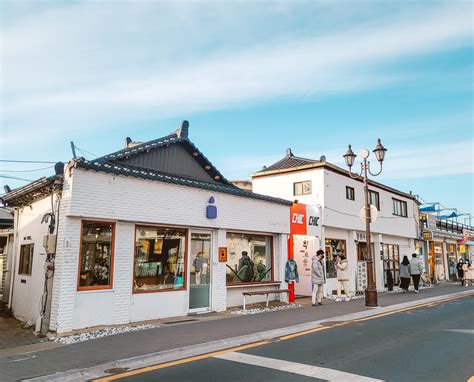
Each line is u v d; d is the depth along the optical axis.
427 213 32.81
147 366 6.61
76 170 9.32
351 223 20.80
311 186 19.16
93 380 5.89
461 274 25.97
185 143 15.48
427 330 9.55
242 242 14.36
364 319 11.41
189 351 7.45
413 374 5.95
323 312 12.42
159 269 11.28
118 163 12.58
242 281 14.12
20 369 6.21
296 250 18.62
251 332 8.95
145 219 10.64
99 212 9.65
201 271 12.55
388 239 25.59
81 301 9.28
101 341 8.12
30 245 11.88
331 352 7.35
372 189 23.53
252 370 6.21
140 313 10.55
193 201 12.05
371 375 5.91
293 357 6.99
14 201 12.98
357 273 20.28
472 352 7.32
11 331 9.72
